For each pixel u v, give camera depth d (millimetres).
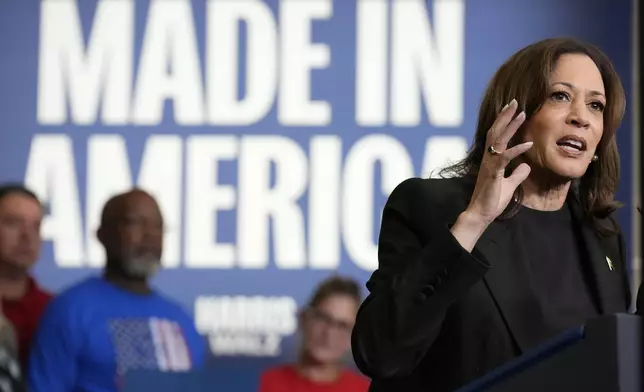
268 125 15031
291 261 14828
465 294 5812
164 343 12734
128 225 12969
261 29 15156
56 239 14875
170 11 15211
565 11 14945
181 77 15109
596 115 6145
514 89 6180
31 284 13414
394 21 15117
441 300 5441
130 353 12516
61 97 15133
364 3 15117
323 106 15047
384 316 5531
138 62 15156
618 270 6289
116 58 15164
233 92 15086
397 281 5535
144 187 14969
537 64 6160
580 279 6121
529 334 5805
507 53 15031
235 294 14773
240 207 14898
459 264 5398
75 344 12359
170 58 15141
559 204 6270
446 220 5949
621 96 6316
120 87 15117
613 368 4164
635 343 4164
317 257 14844
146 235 12992
